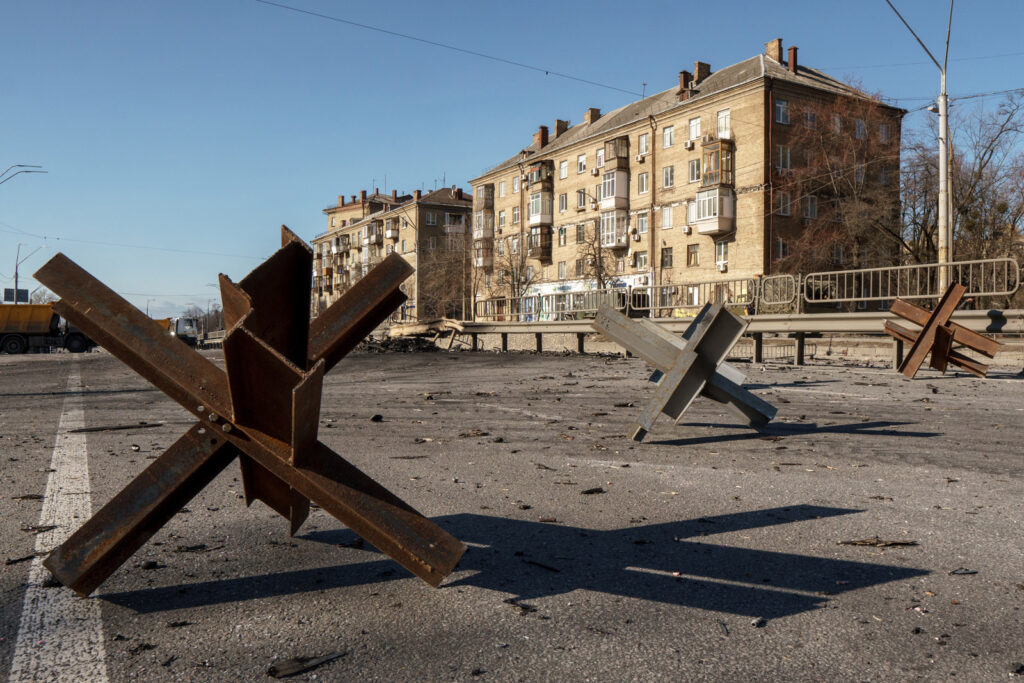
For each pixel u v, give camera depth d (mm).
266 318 1968
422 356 18453
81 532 1967
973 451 4395
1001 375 9539
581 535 2754
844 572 2322
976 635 1844
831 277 13242
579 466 4129
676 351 5004
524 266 60031
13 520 3080
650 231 48531
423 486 3635
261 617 1986
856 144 37594
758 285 13570
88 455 4727
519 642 1818
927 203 33000
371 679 1631
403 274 2352
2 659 1746
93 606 2074
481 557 2492
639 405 7191
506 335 21344
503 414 6676
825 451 4477
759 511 3082
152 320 2000
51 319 42219
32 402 8992
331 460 1937
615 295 18016
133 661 1730
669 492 3455
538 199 59781
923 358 9188
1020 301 12062
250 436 1927
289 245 1865
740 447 4691
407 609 2035
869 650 1761
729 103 42781
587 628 1900
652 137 48219
